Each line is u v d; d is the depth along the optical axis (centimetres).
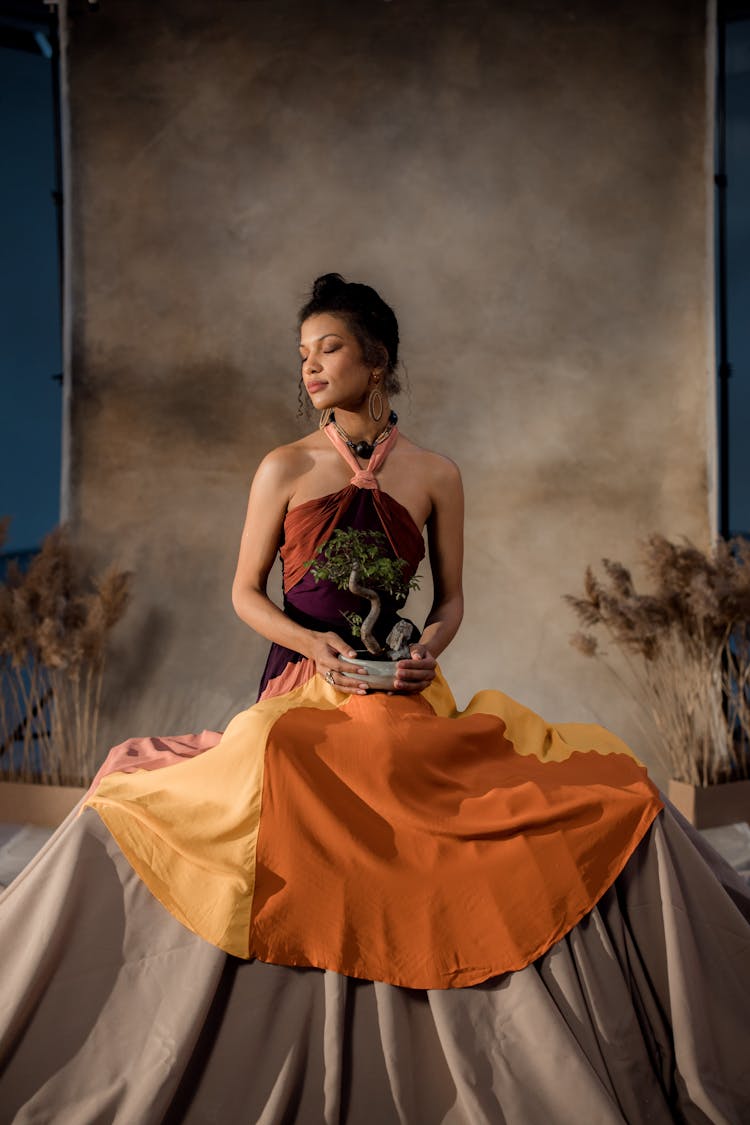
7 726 481
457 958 210
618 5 496
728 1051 216
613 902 223
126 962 210
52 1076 203
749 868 386
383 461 267
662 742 492
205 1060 205
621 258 500
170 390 513
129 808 217
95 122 514
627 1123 203
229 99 511
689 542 464
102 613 451
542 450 506
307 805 213
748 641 450
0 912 222
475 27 504
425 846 214
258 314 511
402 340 510
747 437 999
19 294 1178
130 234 514
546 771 234
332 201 510
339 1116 202
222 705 502
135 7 511
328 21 508
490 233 506
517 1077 203
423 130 507
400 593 255
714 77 491
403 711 230
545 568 505
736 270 966
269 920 208
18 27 551
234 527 509
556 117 501
